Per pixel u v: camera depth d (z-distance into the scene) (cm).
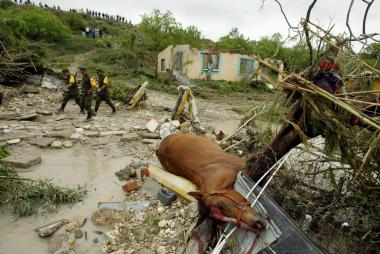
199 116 1191
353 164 285
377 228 296
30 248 368
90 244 375
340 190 321
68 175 561
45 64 1456
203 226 361
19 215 430
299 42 293
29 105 1138
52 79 1436
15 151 664
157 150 532
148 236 384
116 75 2572
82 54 3628
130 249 363
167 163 501
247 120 460
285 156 328
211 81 2348
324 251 266
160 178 491
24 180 516
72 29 5256
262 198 299
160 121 931
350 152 282
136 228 399
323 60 279
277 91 315
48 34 3675
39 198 469
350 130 273
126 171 561
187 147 470
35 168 584
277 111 313
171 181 473
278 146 309
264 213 291
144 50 3519
